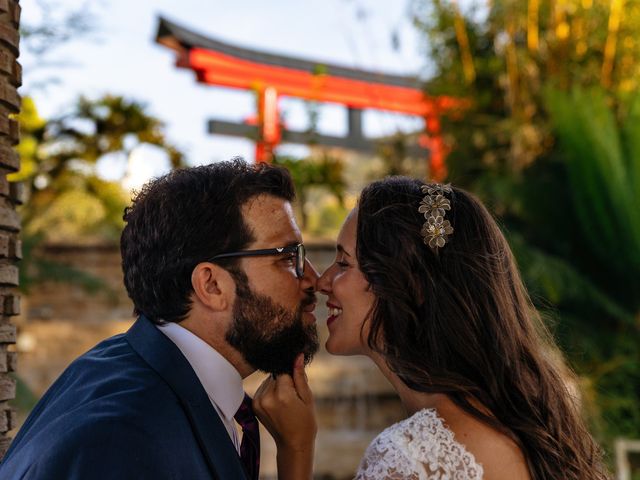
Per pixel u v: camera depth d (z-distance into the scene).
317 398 5.42
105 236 5.70
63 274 5.18
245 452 1.53
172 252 1.39
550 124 6.43
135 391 1.24
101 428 1.16
